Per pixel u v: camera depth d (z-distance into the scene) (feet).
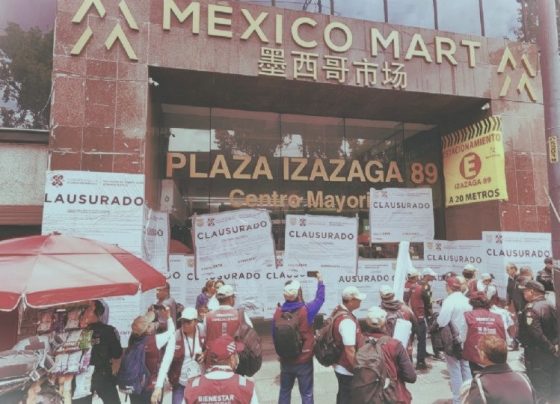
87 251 11.62
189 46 26.73
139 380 12.80
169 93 30.83
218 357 8.97
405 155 38.42
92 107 24.53
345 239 27.68
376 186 37.40
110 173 24.23
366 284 28.22
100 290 10.29
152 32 26.16
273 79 28.48
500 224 31.19
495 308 20.71
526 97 33.24
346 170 36.91
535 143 32.96
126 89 25.22
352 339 13.15
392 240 32.42
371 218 32.40
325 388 20.83
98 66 24.93
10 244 11.32
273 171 35.37
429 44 31.55
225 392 8.41
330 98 32.01
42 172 25.59
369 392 10.91
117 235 23.84
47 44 26.86
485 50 32.78
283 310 14.93
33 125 26.03
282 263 26.61
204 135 34.40
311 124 36.78
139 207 24.44
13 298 9.12
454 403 16.37
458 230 35.60
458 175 35.70
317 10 30.40
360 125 37.91
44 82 26.55
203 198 33.60
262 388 20.85
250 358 13.79
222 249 25.99
